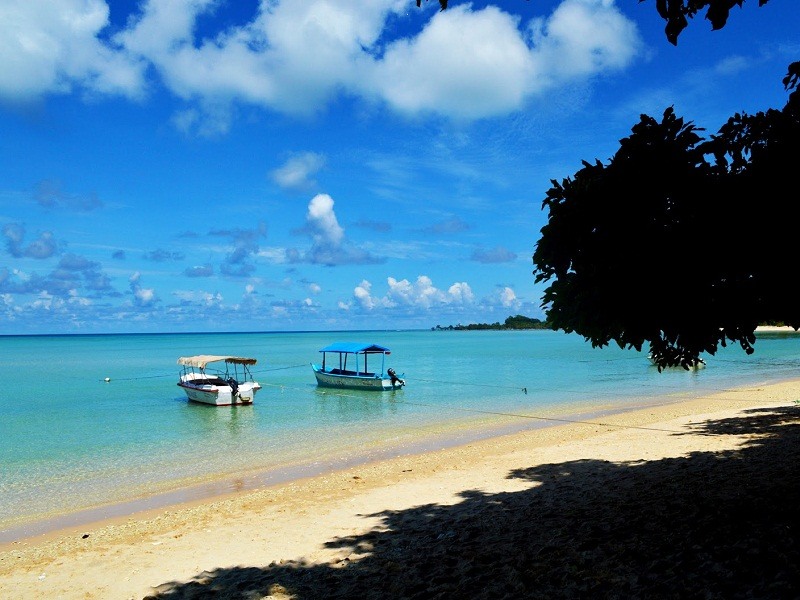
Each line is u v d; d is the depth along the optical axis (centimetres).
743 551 633
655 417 2459
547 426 2384
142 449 2069
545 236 751
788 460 1218
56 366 6925
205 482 1600
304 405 3225
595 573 635
